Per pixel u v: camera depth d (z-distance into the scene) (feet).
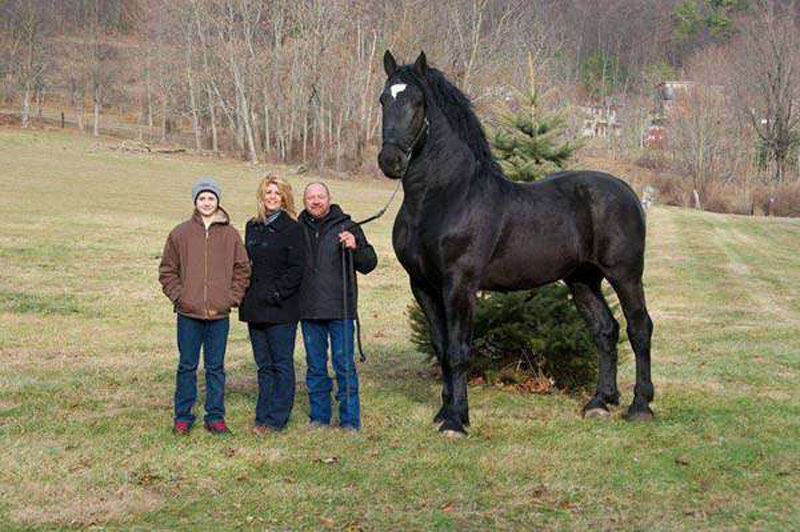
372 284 52.42
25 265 51.85
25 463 17.58
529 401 23.72
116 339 34.09
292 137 189.47
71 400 23.35
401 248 20.21
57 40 236.63
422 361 29.37
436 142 19.51
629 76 299.58
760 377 27.71
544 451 18.84
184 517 15.03
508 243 20.15
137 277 50.70
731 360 31.35
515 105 30.55
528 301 25.20
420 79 19.39
